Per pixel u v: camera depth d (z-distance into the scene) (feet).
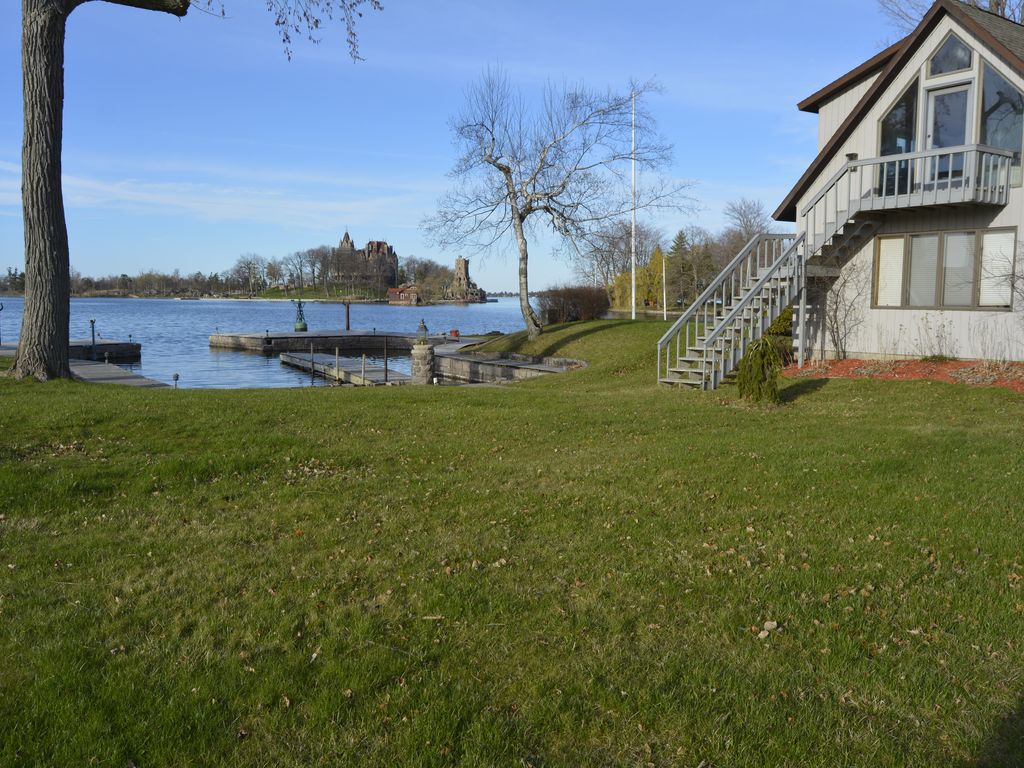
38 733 11.40
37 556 18.99
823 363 58.44
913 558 18.80
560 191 96.43
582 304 126.62
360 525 21.90
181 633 14.93
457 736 11.66
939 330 54.75
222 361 137.18
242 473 27.89
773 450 30.45
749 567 18.40
